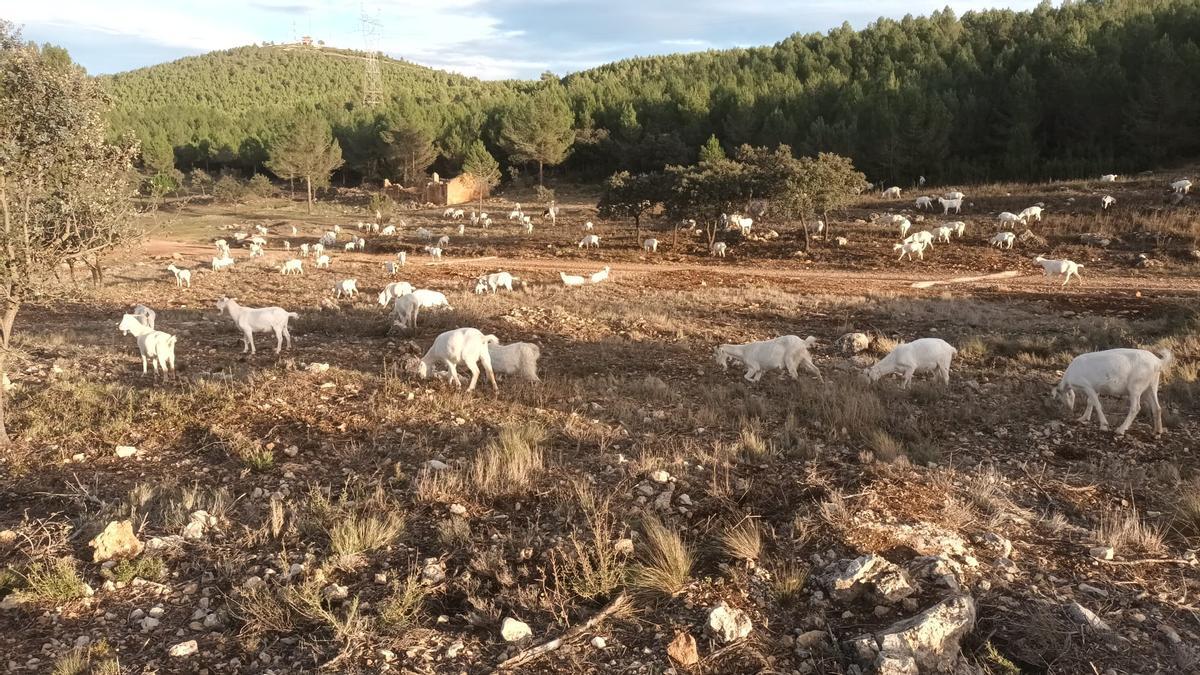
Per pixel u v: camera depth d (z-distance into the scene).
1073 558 5.63
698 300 23.72
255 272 32.62
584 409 10.01
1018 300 23.61
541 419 9.38
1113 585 5.23
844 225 40.38
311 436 8.66
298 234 51.38
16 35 7.67
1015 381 11.79
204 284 28.59
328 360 13.27
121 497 6.99
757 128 74.69
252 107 154.25
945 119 57.94
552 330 17.44
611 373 12.79
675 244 39.72
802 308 22.00
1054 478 7.31
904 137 58.00
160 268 33.91
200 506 6.70
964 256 32.94
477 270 33.62
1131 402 8.62
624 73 123.69
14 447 8.23
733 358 12.98
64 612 5.09
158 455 8.13
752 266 34.22
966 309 21.22
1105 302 22.48
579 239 43.22
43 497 6.99
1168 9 71.94
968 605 4.63
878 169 60.88
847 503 6.25
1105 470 7.56
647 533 5.86
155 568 5.56
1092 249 31.84
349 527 5.90
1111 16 80.50
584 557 5.27
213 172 105.88
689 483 7.00
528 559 5.61
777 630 4.74
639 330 17.61
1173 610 4.94
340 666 4.44
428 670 4.42
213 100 196.00
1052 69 61.09
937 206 43.88
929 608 4.59
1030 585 5.20
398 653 4.56
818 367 13.52
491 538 5.98
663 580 5.16
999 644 4.55
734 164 37.97
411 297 16.91
